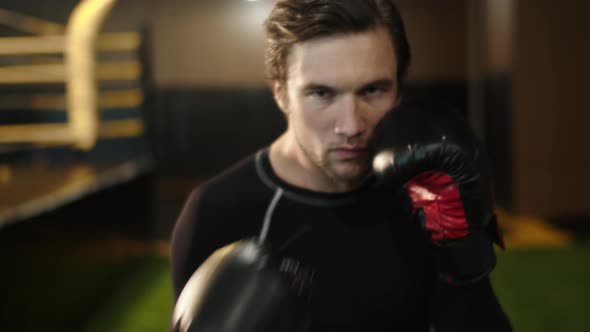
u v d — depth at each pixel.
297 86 0.66
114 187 2.97
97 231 2.67
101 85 5.64
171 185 5.84
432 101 0.73
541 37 4.39
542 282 2.96
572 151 4.43
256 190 0.79
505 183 4.68
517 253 3.50
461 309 0.74
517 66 4.41
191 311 0.55
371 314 0.77
